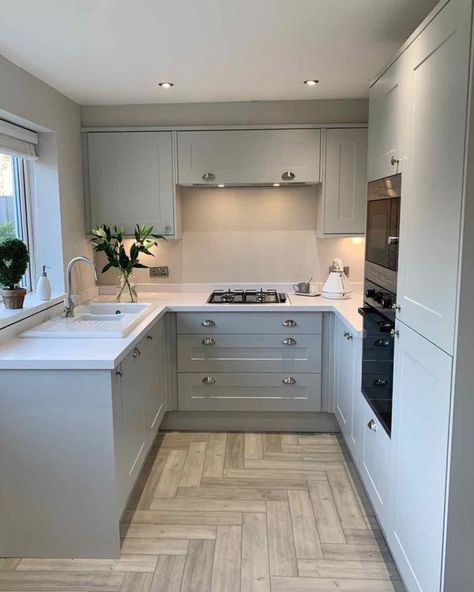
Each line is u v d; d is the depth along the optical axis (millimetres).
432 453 1596
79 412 2143
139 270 3893
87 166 3570
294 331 3391
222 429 3568
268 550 2260
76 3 1949
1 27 2186
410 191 1813
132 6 1987
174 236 3602
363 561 2184
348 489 2758
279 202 3826
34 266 3205
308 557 2211
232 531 2398
